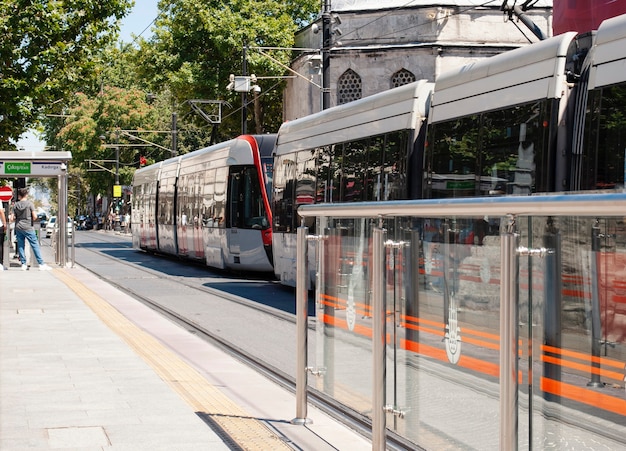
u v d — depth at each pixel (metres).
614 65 9.84
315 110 44.00
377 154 15.95
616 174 9.72
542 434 4.24
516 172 11.41
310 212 7.12
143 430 7.10
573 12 12.68
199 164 30.77
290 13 54.09
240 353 12.59
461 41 38.12
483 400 4.80
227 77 50.62
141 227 41.81
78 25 27.53
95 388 8.84
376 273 5.99
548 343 4.18
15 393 8.60
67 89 27.81
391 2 39.47
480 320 4.79
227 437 6.89
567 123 10.70
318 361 7.36
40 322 14.43
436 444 5.35
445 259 5.15
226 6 49.94
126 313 16.36
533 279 4.25
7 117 27.86
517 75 11.59
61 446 6.58
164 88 54.62
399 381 5.82
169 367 10.25
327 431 7.26
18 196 28.12
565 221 4.05
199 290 22.52
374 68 39.22
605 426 3.89
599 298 3.90
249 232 25.52
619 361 3.80
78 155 84.19
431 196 13.80
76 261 36.38
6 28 25.81
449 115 13.32
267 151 25.61
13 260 32.97
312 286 14.74
